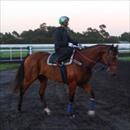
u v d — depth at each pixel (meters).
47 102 13.43
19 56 34.91
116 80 20.33
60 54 10.79
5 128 9.65
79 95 15.13
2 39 47.12
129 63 30.52
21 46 35.81
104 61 10.65
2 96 15.02
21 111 11.79
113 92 15.80
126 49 40.34
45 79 11.55
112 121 10.34
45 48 37.19
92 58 10.64
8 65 30.16
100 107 12.38
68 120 10.49
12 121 10.43
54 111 11.77
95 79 20.95
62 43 10.72
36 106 12.65
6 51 34.88
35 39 48.09
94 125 9.88
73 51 10.80
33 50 36.84
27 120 10.52
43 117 10.91
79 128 9.56
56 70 10.95
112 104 12.94
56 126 9.80
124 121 10.34
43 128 9.60
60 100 13.90
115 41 47.94
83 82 10.80
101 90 16.44
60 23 10.80
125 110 11.90
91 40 46.09
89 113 11.12
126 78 21.17
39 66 11.41
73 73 10.62
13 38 47.91
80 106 12.60
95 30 46.97
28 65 11.52
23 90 11.65
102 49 10.63
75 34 45.06
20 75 11.64
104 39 47.22
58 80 11.02
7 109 12.20
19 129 9.53
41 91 11.52
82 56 10.67
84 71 10.62
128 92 15.81
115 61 10.57
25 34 49.12
